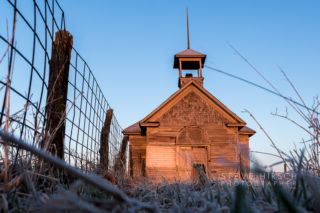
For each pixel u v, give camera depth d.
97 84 4.84
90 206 0.78
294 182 1.74
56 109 2.96
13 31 1.83
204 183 2.45
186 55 19.12
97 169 3.59
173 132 15.44
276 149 1.75
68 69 3.35
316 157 1.96
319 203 1.09
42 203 1.10
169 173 14.52
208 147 15.08
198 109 15.80
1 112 1.68
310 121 1.89
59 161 0.84
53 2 2.69
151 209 1.05
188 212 1.19
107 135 5.96
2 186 1.41
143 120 15.48
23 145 0.81
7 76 1.71
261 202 1.35
